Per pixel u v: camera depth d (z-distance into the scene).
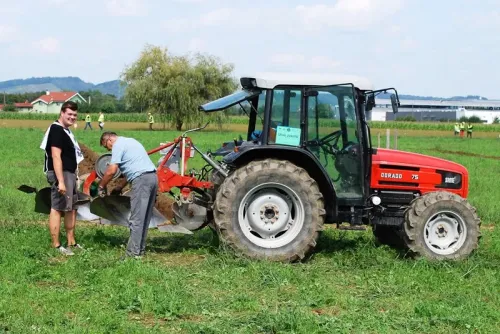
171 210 10.52
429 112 118.56
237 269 8.59
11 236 10.14
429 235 9.59
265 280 8.14
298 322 6.48
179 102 63.25
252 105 9.83
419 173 9.95
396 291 7.95
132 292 7.29
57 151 9.23
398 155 10.06
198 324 6.45
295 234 9.31
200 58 65.44
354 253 9.73
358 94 9.62
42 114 79.75
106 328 6.27
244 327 6.45
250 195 9.29
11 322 6.36
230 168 9.82
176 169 10.11
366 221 9.85
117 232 11.15
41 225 11.53
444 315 6.95
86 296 7.34
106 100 131.88
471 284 8.36
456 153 39.31
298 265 9.21
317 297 7.49
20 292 7.33
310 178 9.29
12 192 15.27
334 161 9.60
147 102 64.12
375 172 9.84
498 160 33.44
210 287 7.91
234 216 9.21
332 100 9.55
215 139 43.88
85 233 10.77
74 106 9.35
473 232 9.59
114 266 8.58
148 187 9.27
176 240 10.64
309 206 9.27
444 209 9.53
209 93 64.88
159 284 7.83
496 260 9.73
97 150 30.66
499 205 15.61
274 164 9.25
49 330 6.14
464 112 118.56
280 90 9.46
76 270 8.30
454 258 9.47
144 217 9.31
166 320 6.68
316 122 9.53
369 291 7.95
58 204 9.42
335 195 9.51
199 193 10.26
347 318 6.84
